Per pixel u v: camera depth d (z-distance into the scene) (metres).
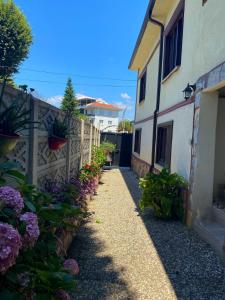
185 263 4.43
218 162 6.89
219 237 4.95
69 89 35.22
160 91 10.39
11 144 3.03
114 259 4.52
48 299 2.10
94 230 5.86
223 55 4.91
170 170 8.09
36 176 4.32
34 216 2.22
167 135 9.10
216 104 5.81
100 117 57.25
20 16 18.69
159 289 3.70
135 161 16.38
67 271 2.40
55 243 2.75
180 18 8.19
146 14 10.10
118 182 12.65
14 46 18.31
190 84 6.70
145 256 4.66
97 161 12.45
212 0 5.48
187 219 6.21
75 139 8.13
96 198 8.98
